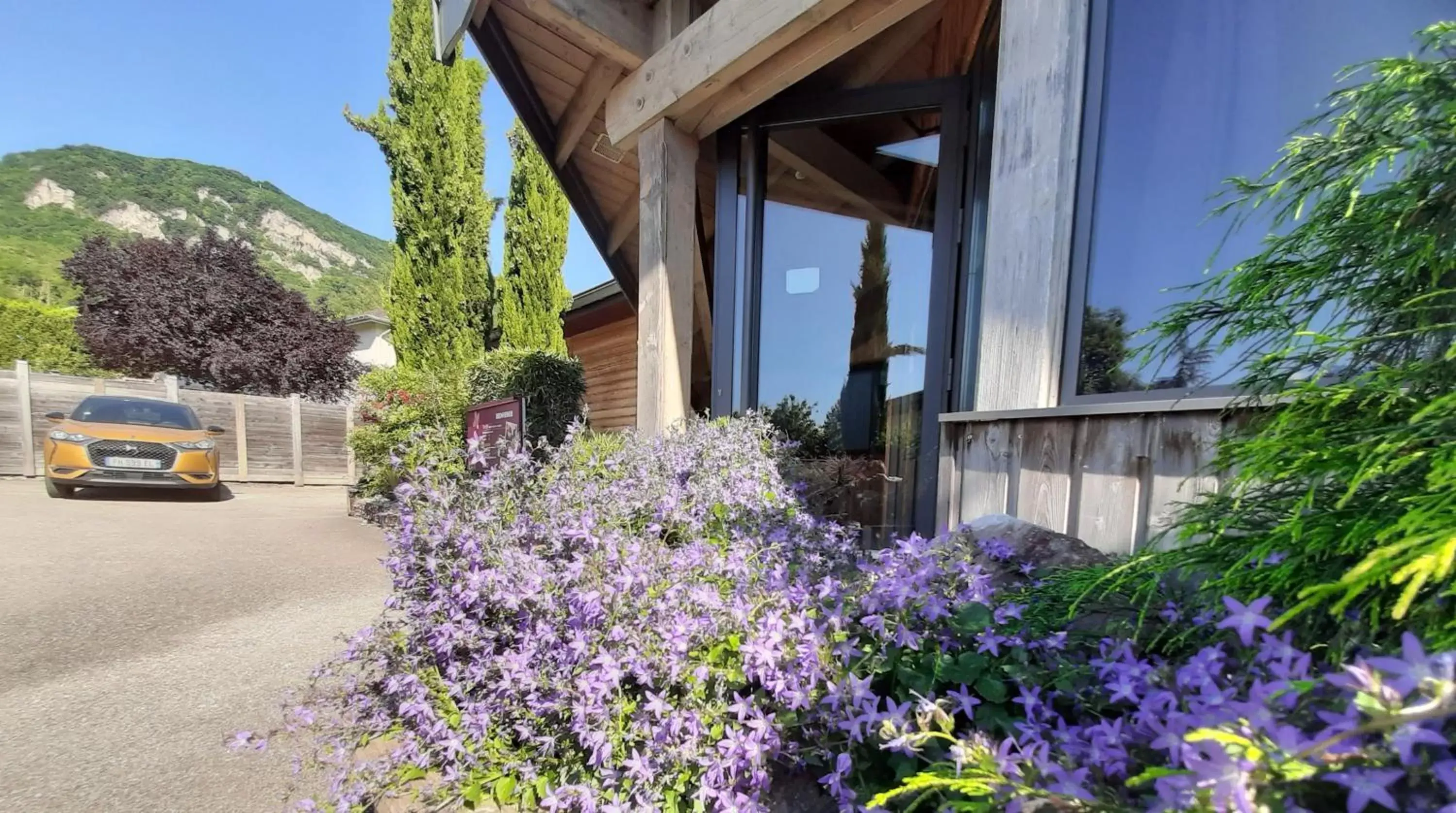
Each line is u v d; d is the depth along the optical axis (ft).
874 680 3.14
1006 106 5.84
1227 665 2.26
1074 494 4.99
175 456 21.67
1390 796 1.24
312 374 42.47
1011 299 5.77
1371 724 1.24
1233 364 4.21
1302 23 4.36
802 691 3.10
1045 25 5.52
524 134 26.94
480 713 4.21
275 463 29.35
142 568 13.05
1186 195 4.93
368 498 19.53
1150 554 3.04
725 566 4.25
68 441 20.35
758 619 3.72
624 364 25.57
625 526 5.49
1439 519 1.64
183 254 44.75
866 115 9.57
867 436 10.61
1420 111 2.43
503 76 11.49
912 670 2.97
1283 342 3.05
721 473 6.45
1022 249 5.69
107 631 9.43
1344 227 2.60
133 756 5.98
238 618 10.03
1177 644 2.58
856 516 9.92
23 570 12.74
